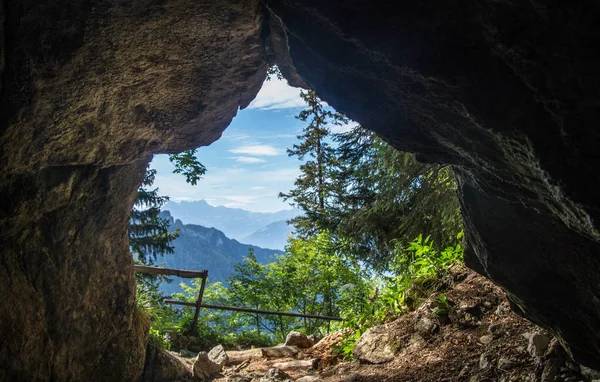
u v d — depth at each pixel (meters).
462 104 2.04
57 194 3.19
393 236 8.79
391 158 7.69
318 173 18.97
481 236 2.81
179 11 2.50
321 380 4.65
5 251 2.96
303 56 2.48
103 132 3.16
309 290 10.95
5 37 2.22
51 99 2.56
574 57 1.61
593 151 1.75
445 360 4.21
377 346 4.95
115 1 2.28
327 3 2.07
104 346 4.14
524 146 1.97
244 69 3.33
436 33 1.93
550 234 2.44
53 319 3.44
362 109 2.51
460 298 5.00
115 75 2.75
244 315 11.48
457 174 2.78
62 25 2.28
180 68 2.99
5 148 2.53
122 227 4.22
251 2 2.60
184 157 8.32
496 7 1.67
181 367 5.26
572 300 2.65
